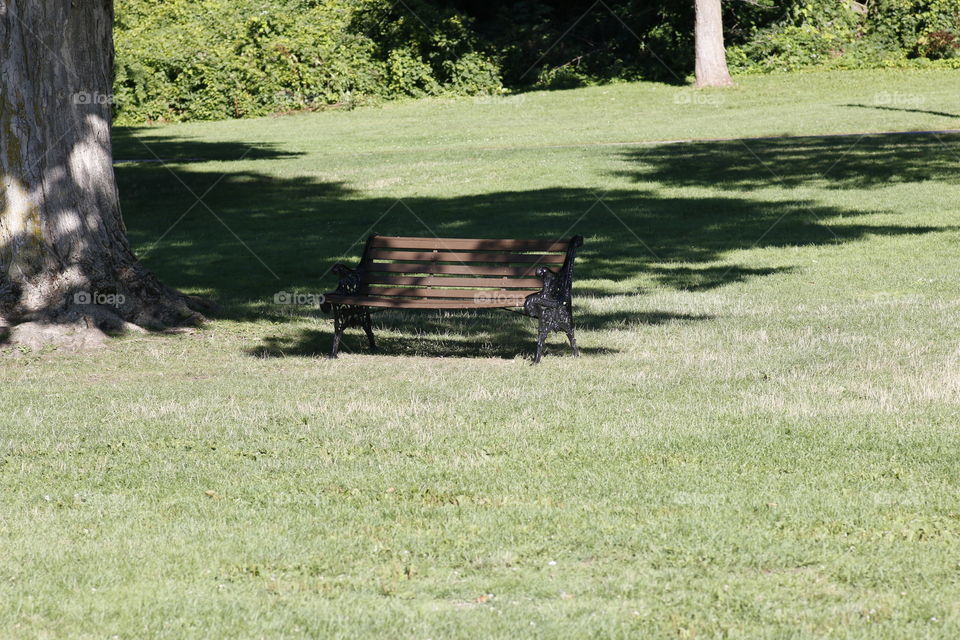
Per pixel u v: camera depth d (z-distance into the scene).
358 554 7.17
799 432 9.77
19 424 10.47
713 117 45.59
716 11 54.25
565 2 65.00
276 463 9.11
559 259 22.31
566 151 38.97
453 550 7.22
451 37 59.69
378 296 13.76
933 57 56.47
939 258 20.80
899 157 34.06
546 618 6.22
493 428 10.12
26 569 6.94
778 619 6.18
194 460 9.26
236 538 7.45
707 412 10.57
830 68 56.84
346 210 29.94
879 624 6.12
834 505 7.91
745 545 7.22
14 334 14.05
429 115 52.28
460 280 13.85
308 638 6.02
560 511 7.87
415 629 6.08
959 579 6.68
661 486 8.38
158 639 6.01
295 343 14.83
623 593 6.55
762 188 30.94
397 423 10.29
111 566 6.98
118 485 8.62
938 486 8.28
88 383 12.41
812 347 13.70
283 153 42.09
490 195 31.61
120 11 60.97
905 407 10.59
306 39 58.44
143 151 44.19
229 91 57.50
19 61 14.46
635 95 53.59
